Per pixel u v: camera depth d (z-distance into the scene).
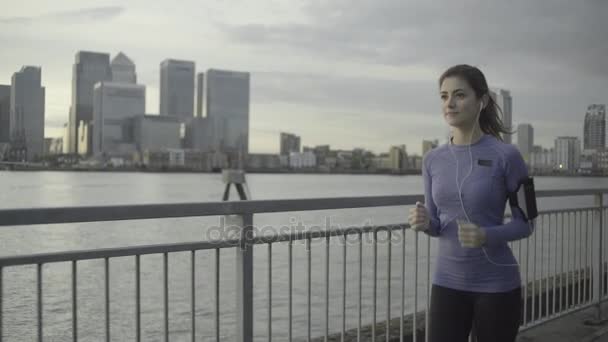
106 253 1.94
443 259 2.14
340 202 2.57
